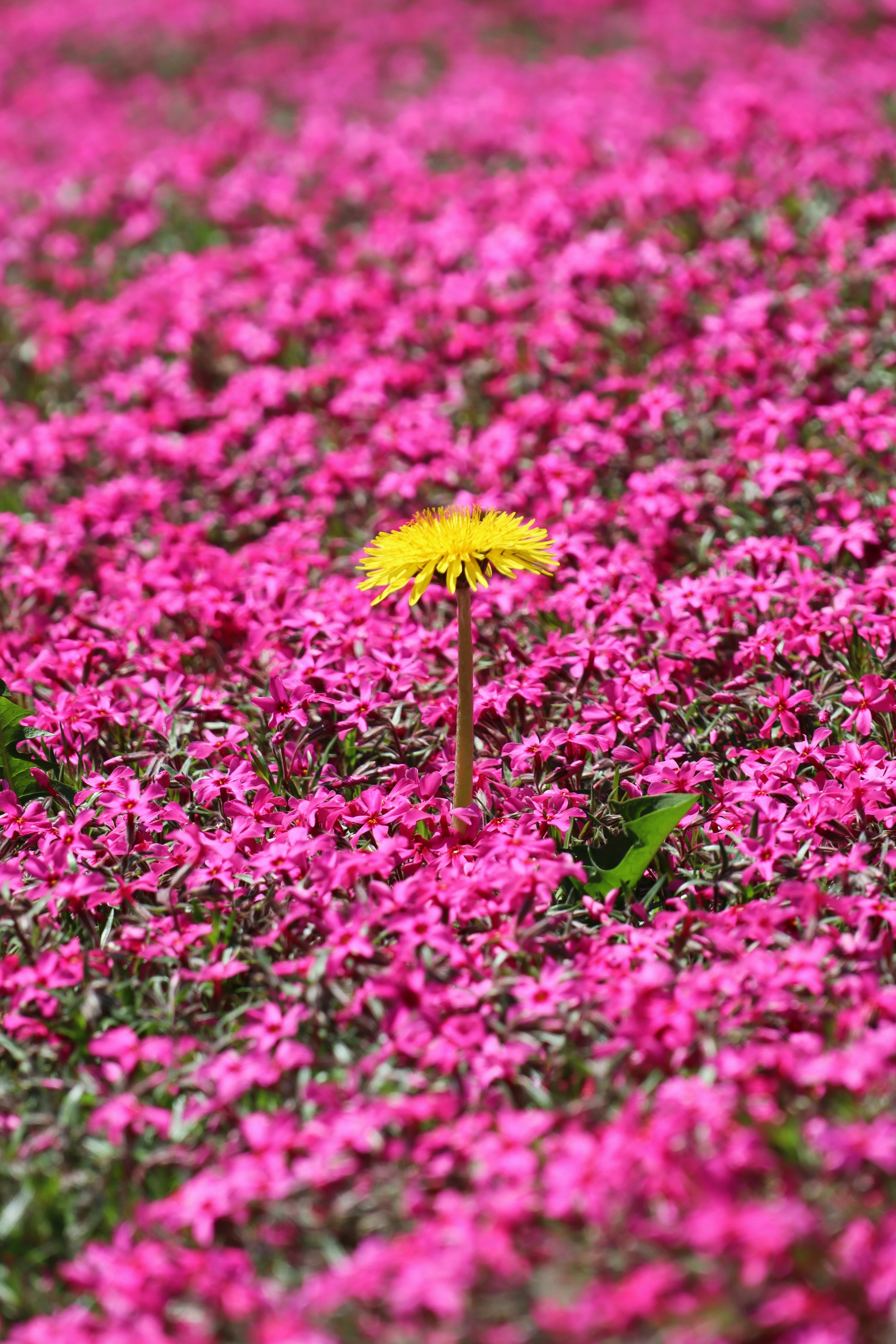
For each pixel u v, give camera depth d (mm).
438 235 11000
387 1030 4414
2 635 7059
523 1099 4289
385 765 5961
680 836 5297
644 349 9305
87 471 8938
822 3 17062
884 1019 4312
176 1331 3664
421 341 9578
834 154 11289
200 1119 4332
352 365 9453
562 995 4441
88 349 10461
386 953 4688
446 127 14336
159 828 5469
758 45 15953
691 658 6129
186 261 11570
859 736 5785
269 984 4762
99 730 6133
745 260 9797
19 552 7984
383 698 5973
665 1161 3691
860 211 9945
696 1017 4344
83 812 5340
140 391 9531
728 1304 3408
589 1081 4320
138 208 13102
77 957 4820
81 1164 4270
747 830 5234
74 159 14922
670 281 9641
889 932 4590
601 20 18141
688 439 7996
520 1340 3486
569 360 9109
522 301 9773
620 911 5184
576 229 11133
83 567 7777
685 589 6406
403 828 5270
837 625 6160
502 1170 3779
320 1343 3367
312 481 8047
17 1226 4082
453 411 8852
